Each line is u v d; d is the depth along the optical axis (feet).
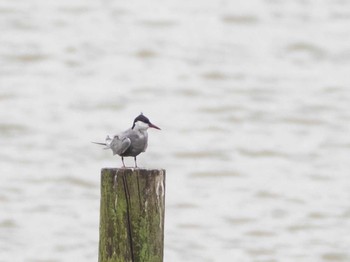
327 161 60.64
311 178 57.47
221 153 62.23
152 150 62.69
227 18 101.14
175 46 91.45
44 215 49.96
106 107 72.74
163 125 68.59
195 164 60.03
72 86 77.82
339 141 64.95
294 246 46.32
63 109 71.26
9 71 81.51
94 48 89.61
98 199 53.06
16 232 47.37
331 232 48.16
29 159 59.88
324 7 106.22
